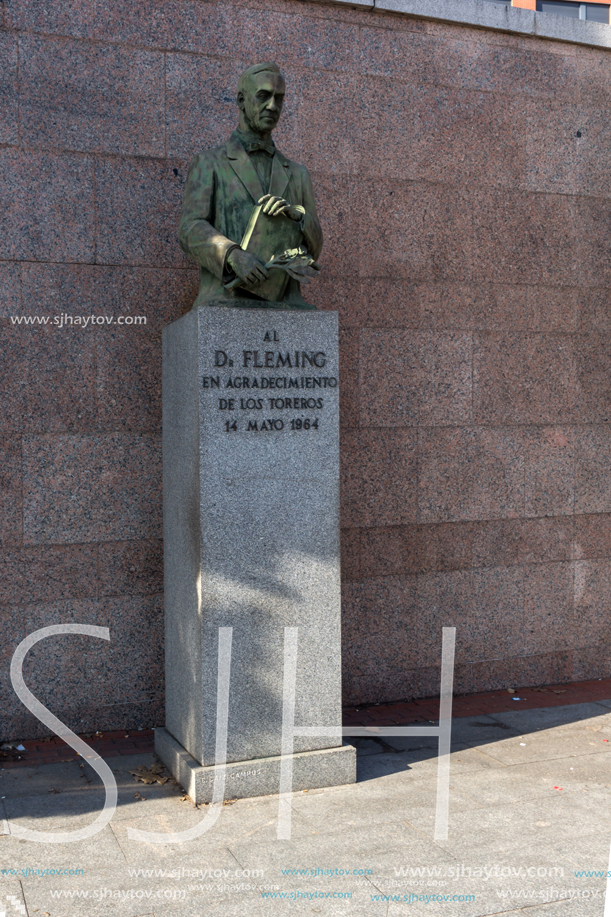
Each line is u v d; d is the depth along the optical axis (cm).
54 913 402
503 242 812
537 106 824
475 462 802
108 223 686
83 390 678
